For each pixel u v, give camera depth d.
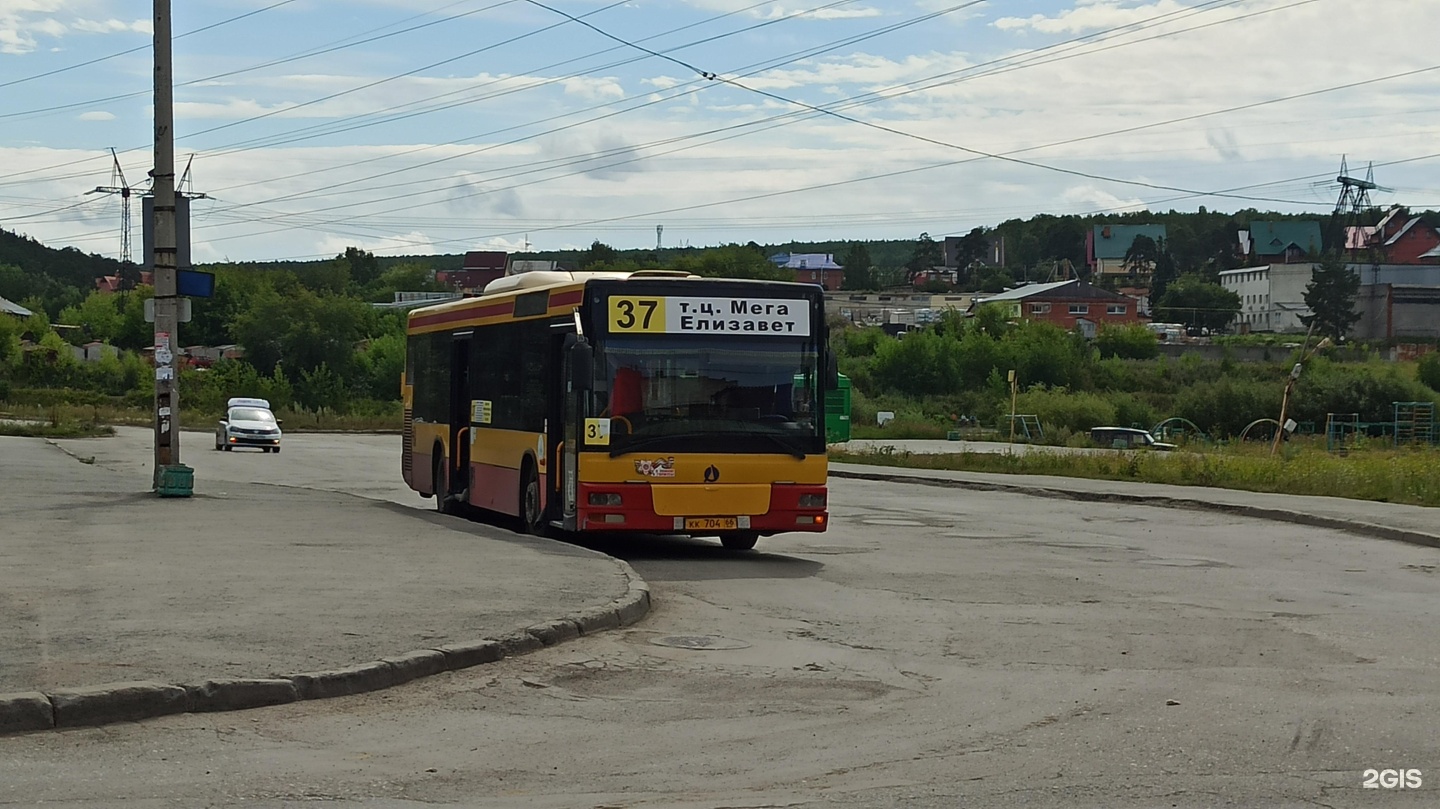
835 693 8.90
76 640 9.21
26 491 22.38
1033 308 141.00
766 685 9.13
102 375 89.25
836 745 7.52
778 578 14.91
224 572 12.77
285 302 91.50
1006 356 94.62
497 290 20.16
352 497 22.80
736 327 16.58
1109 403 77.25
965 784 6.71
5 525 16.91
